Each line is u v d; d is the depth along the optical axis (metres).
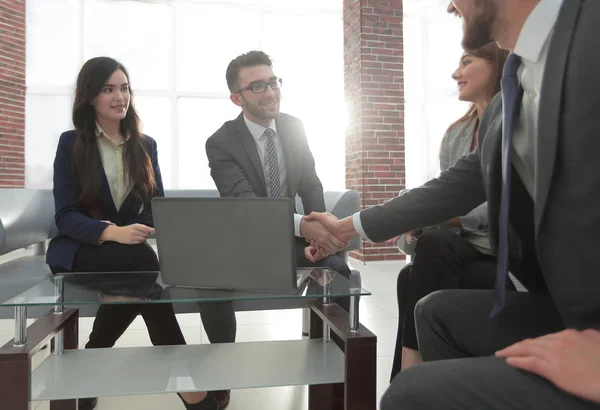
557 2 0.67
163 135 6.55
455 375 0.56
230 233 1.10
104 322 1.61
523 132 0.78
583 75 0.58
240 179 1.95
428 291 1.33
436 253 1.35
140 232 1.59
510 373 0.54
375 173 4.96
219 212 1.09
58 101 6.29
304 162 2.13
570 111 0.59
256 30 6.70
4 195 2.19
